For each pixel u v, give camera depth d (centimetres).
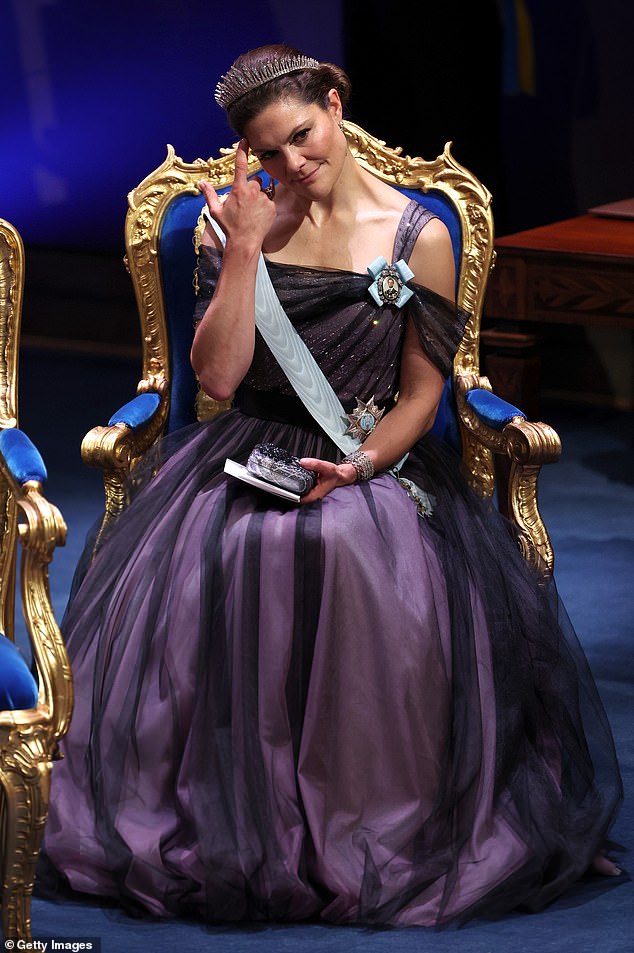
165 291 1202
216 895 946
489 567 1070
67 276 2792
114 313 2770
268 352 1083
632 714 1298
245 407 1122
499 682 1035
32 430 2277
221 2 2459
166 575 1021
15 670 856
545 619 1077
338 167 1060
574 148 2228
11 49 2648
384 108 2291
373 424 1086
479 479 1198
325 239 1098
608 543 1747
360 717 977
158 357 1213
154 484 1099
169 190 1201
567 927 954
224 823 955
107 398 2469
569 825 1031
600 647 1446
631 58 2162
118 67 2600
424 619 996
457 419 1201
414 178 1205
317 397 1077
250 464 1012
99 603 1058
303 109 1030
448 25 2227
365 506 1023
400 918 959
